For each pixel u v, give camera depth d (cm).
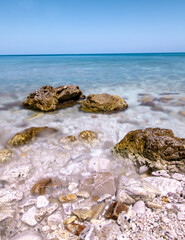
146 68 3052
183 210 306
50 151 535
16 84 1697
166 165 435
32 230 296
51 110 938
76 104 1039
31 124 777
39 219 313
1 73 2477
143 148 480
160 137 477
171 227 279
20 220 314
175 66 3297
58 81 1839
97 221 303
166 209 313
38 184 394
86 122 786
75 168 453
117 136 642
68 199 355
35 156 512
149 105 1011
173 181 378
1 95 1301
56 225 302
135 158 472
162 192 352
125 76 2144
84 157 505
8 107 1029
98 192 363
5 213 327
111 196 355
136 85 1598
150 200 333
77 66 3791
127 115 863
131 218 300
